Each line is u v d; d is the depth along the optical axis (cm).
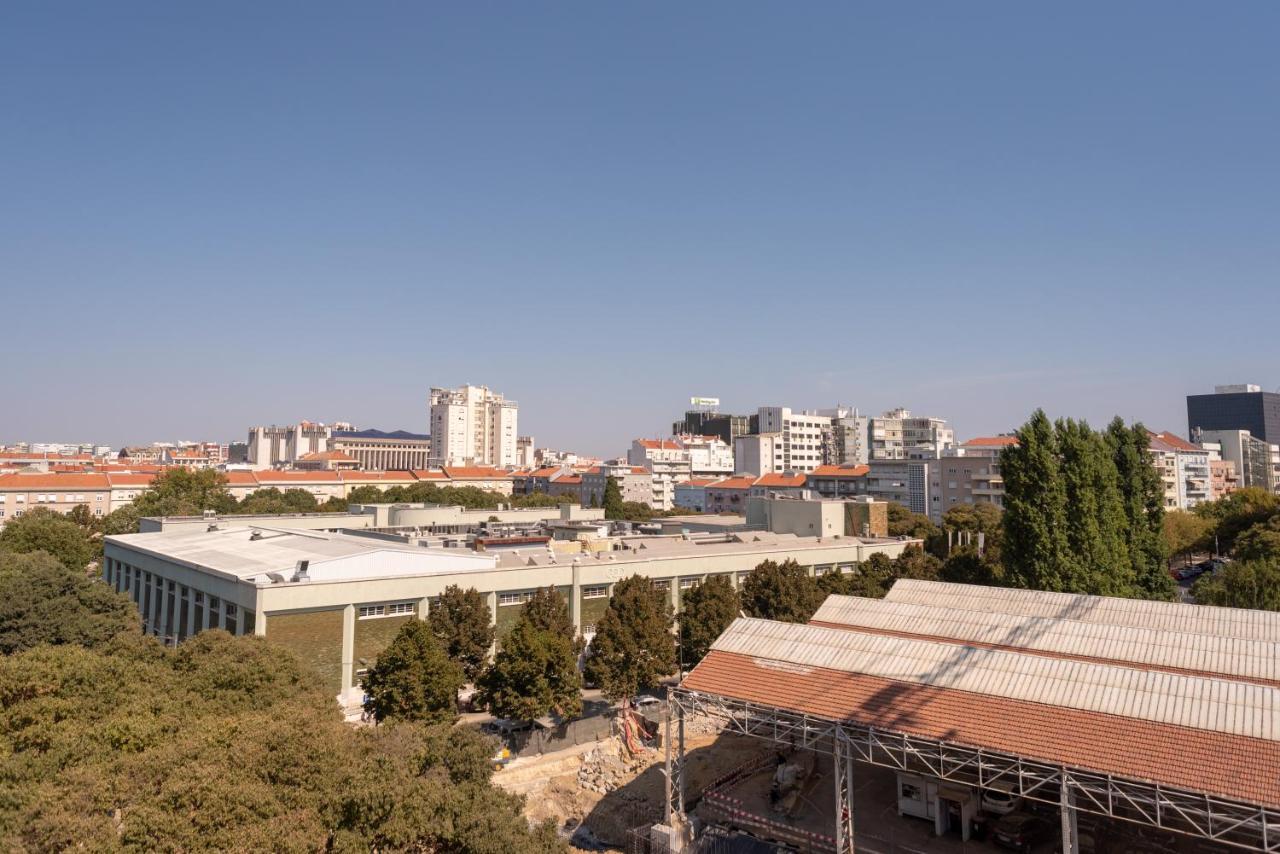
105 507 15362
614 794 4394
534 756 4791
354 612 5616
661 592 6231
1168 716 2980
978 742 3050
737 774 4562
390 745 2903
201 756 2430
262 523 9481
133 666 3678
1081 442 6006
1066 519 5928
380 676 4534
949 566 6912
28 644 5141
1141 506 6594
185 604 6425
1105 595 5569
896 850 3584
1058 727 3045
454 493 15475
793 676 3709
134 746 2755
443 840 2645
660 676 5419
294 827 2214
